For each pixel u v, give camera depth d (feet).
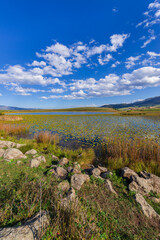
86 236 6.86
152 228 9.40
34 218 8.09
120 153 24.13
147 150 24.76
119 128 63.67
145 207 11.26
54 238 6.80
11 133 51.70
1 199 10.52
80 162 23.06
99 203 11.36
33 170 16.87
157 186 14.70
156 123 80.79
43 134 41.39
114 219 9.75
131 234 8.69
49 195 10.66
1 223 8.04
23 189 11.75
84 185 13.83
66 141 41.98
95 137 46.78
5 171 15.85
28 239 6.46
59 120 106.93
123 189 14.06
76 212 8.68
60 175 15.83
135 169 19.16
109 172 17.72
